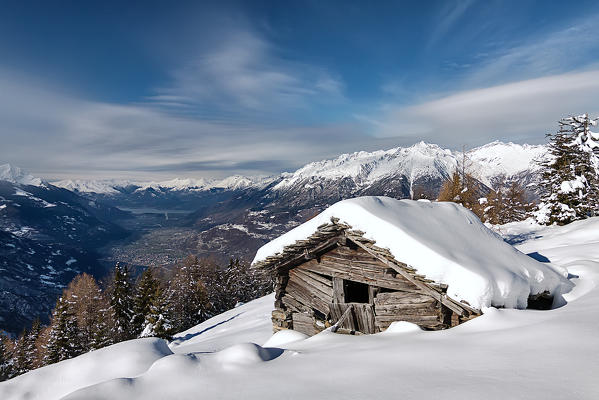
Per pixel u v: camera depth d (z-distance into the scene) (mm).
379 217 8883
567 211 29734
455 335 6098
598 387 3355
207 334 25891
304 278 11430
